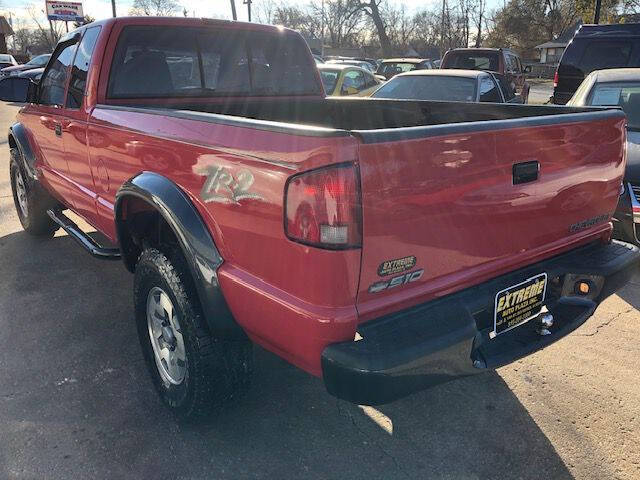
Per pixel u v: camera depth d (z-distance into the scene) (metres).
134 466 2.57
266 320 2.19
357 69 12.32
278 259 2.09
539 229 2.58
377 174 1.92
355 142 1.86
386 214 1.97
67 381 3.22
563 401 3.12
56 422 2.86
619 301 4.46
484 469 2.60
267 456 2.66
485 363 2.34
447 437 2.82
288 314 2.06
